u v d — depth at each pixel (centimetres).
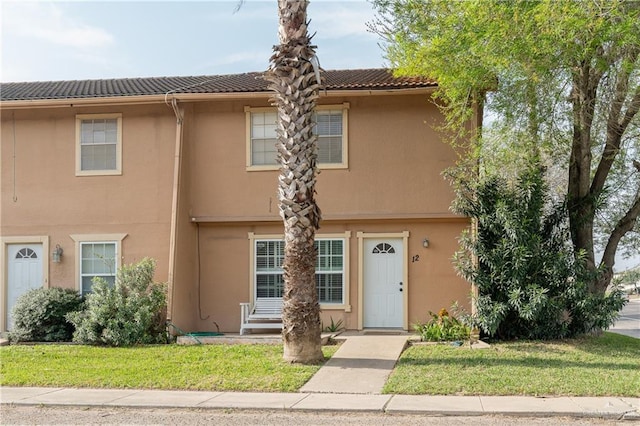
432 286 1548
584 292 1363
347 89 1532
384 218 1551
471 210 1395
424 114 1556
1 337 1543
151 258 1560
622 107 1414
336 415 848
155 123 1600
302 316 1144
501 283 1356
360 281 1568
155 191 1588
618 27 1143
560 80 1334
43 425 814
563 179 2066
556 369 1065
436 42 1300
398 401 894
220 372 1080
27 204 1627
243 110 1608
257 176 1595
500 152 1419
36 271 1622
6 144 1644
